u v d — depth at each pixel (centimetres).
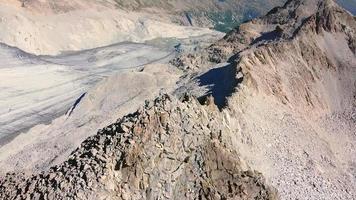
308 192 4381
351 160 5728
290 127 5309
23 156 5769
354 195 4859
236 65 5778
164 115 2952
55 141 5941
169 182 2817
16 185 2709
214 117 3700
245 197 3131
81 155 2725
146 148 2794
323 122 6294
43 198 2533
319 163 5062
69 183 2555
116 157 2692
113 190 2573
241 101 5012
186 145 3002
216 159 3114
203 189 2938
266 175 4219
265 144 4756
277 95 5822
